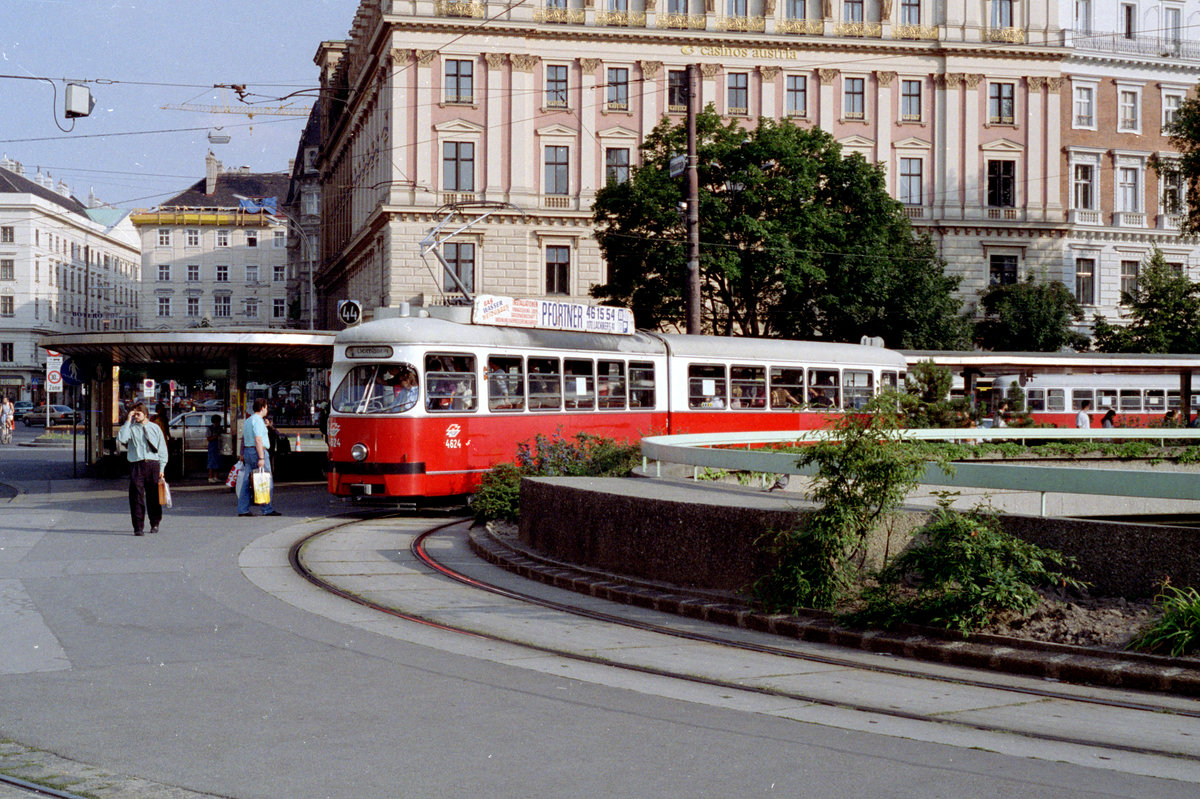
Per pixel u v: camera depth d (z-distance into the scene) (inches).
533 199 2150.6
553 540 575.8
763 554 446.9
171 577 519.5
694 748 261.9
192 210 4559.5
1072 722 293.6
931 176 2282.2
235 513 826.8
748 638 410.3
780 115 2218.3
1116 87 2393.0
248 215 4562.0
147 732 270.5
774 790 230.8
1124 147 2395.4
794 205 1596.9
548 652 379.2
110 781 233.1
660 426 977.5
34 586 488.7
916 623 390.6
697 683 337.1
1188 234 1951.3
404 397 784.9
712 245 1541.6
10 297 3828.7
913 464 428.1
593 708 300.0
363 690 315.9
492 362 831.7
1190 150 1861.5
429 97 2116.1
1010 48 2277.3
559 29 2135.8
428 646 382.0
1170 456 988.6
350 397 799.1
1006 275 2325.3
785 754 257.9
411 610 453.7
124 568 543.5
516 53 2130.9
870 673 356.5
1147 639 344.8
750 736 273.9
